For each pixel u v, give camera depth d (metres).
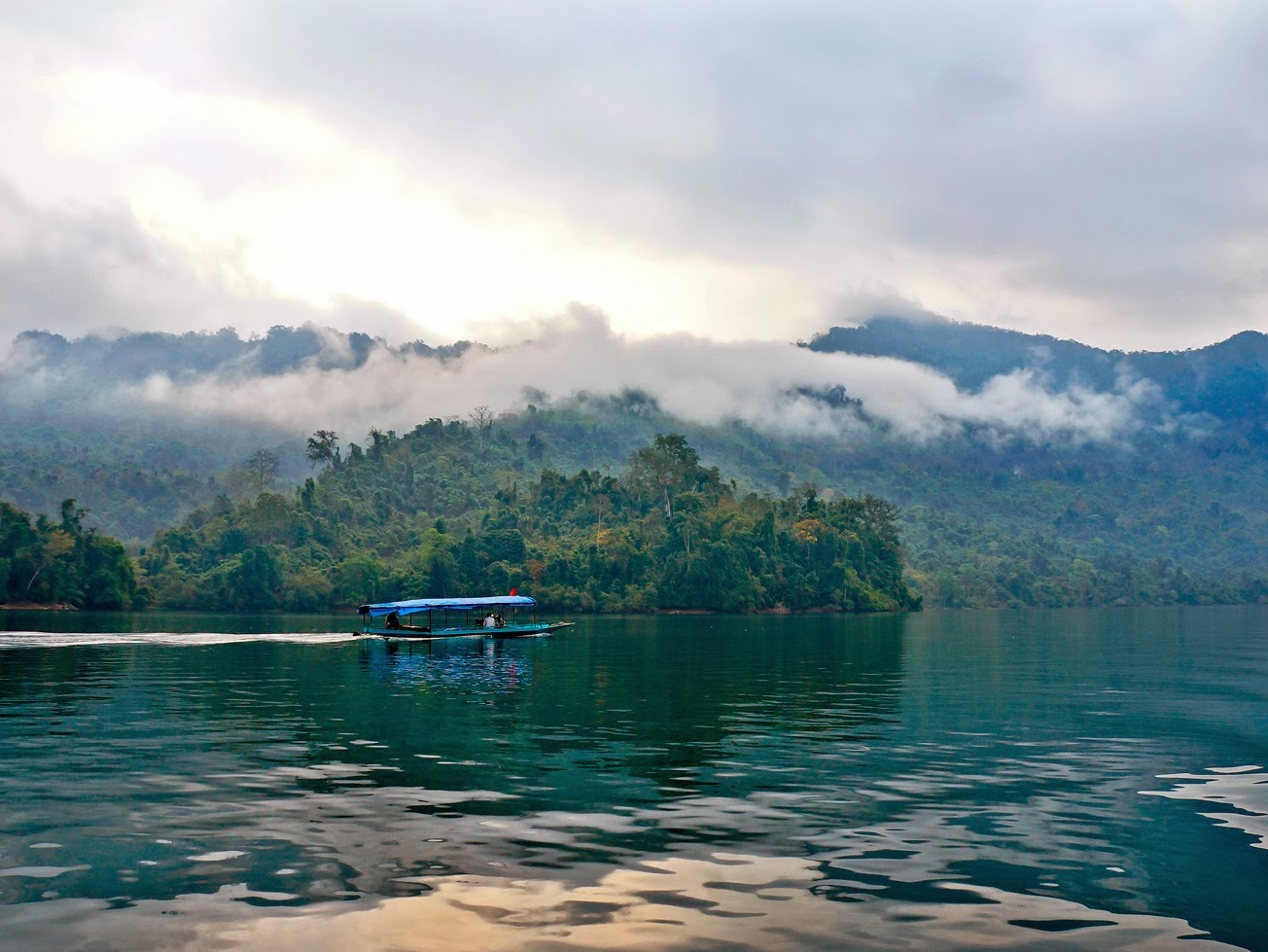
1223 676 51.19
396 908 14.55
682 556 173.88
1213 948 13.47
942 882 15.85
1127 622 141.38
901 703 38.41
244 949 13.15
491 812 19.92
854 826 19.06
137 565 170.50
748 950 13.22
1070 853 17.44
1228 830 18.94
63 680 44.78
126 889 15.34
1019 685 46.16
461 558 168.00
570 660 59.19
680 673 51.16
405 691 41.38
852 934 13.77
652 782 22.88
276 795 21.33
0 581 138.75
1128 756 26.78
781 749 27.50
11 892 15.21
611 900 14.90
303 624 105.12
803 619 148.00
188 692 40.38
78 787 22.16
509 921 14.10
